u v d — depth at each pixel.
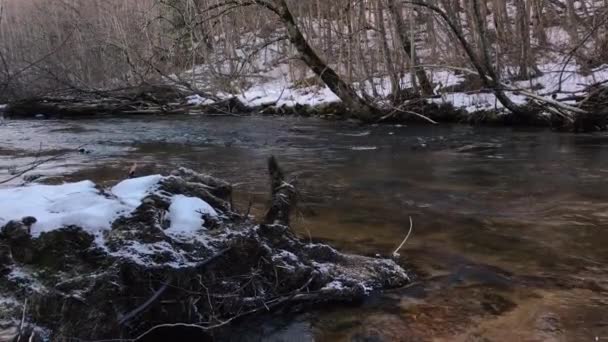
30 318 3.02
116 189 4.09
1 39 25.97
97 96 20.25
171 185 4.10
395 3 13.88
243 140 12.12
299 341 3.12
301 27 19.03
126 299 3.07
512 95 13.38
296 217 5.65
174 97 20.42
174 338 3.15
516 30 15.08
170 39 18.59
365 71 15.44
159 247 3.30
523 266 4.16
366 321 3.33
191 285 3.23
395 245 4.73
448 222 5.40
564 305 3.46
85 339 2.93
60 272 3.24
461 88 14.85
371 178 7.66
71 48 23.58
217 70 20.36
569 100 12.27
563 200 6.13
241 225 3.92
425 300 3.60
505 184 7.04
